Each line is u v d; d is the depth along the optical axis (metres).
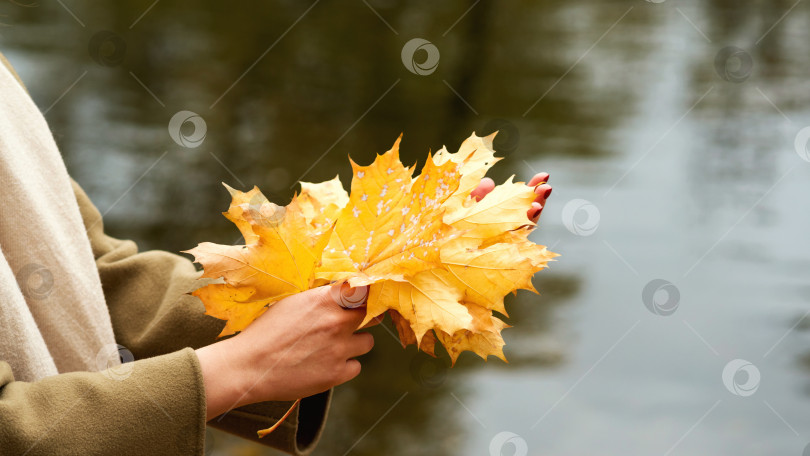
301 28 10.88
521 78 9.74
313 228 1.17
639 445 3.85
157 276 1.52
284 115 7.60
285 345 1.10
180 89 7.85
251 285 1.10
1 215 1.28
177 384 1.06
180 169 6.17
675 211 6.34
